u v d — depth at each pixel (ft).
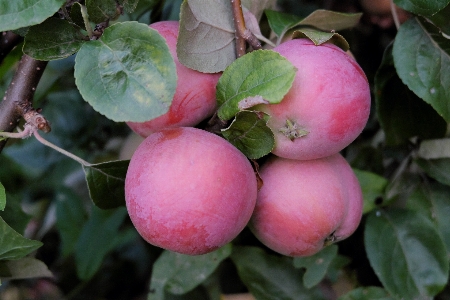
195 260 1.99
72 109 2.46
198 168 1.59
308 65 1.61
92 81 1.58
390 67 1.91
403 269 1.93
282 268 2.03
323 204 1.71
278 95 1.57
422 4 1.77
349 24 1.91
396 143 1.98
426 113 1.94
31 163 2.53
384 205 2.00
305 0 2.27
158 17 2.06
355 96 1.63
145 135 1.74
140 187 1.61
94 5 1.65
